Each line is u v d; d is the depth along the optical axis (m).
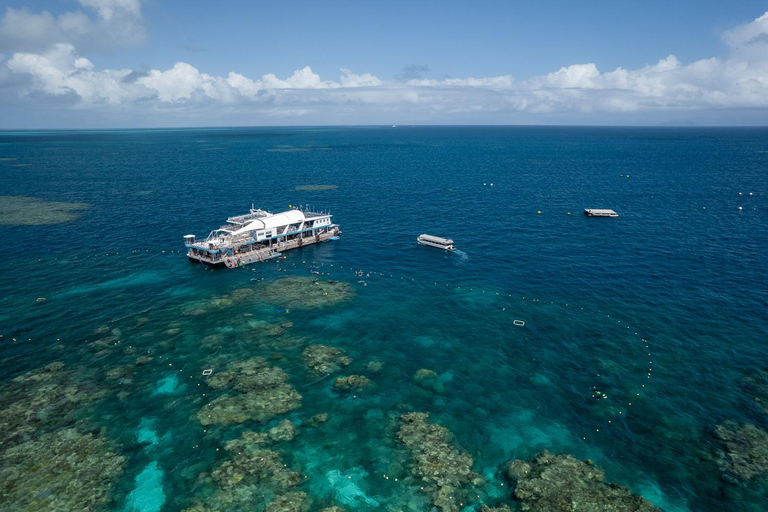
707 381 52.25
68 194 158.25
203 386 51.50
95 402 48.34
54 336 61.97
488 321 67.50
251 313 69.75
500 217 129.62
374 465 40.94
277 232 101.69
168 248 101.06
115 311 69.94
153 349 59.09
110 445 42.56
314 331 64.38
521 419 46.88
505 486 38.91
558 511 36.12
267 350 59.22
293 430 44.94
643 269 86.94
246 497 37.34
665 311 69.56
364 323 66.94
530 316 68.81
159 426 45.22
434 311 70.88
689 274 84.00
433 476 39.72
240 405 48.25
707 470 39.91
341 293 77.31
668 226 117.69
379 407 48.56
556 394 50.69
